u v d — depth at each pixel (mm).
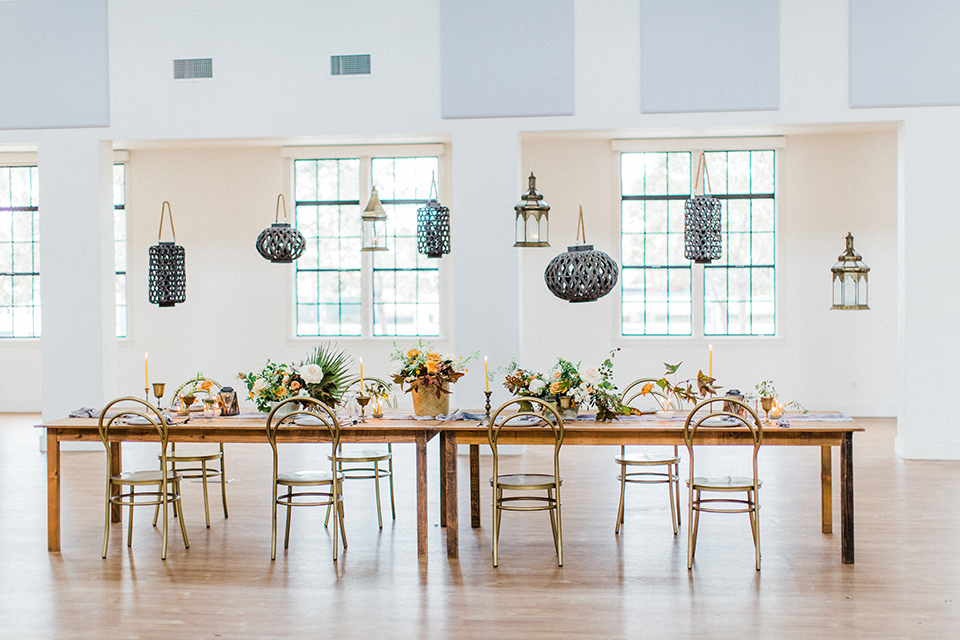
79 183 8266
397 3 7938
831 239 10219
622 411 4988
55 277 8312
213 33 8102
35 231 11336
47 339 8312
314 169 10930
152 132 8180
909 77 7449
